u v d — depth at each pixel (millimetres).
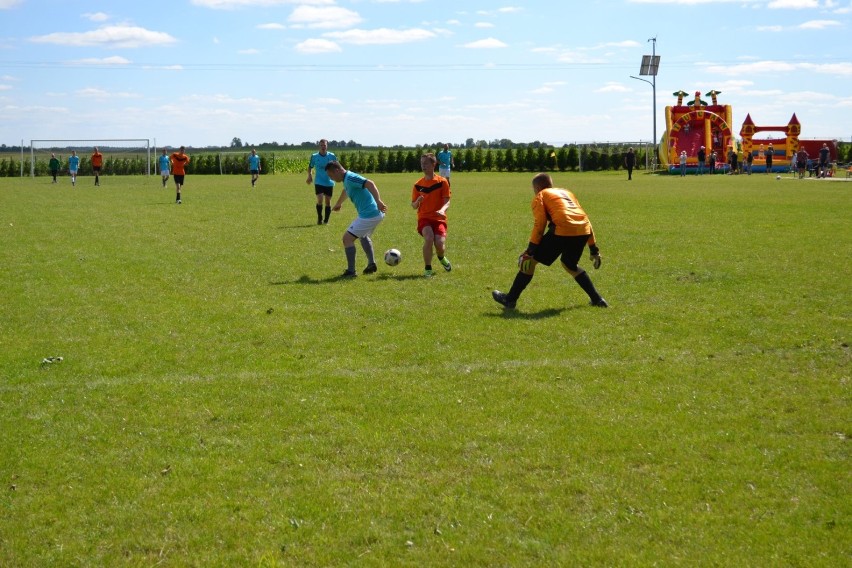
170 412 6723
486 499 5180
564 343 8727
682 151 58250
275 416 6617
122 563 4516
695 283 11977
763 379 7441
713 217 21609
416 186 12828
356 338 8992
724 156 60594
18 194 34750
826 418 6461
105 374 7770
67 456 5879
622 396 7008
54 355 8406
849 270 12867
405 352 8398
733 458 5719
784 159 61000
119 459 5824
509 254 15023
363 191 12688
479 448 5949
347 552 4582
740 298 10867
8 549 4660
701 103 61062
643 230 18562
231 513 5039
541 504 5105
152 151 64438
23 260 14500
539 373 7668
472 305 10609
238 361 8141
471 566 4449
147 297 11234
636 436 6121
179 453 5910
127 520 4969
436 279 12508
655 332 9148
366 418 6551
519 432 6207
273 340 8930
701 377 7516
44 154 63250
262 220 21781
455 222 20641
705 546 4594
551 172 66312
